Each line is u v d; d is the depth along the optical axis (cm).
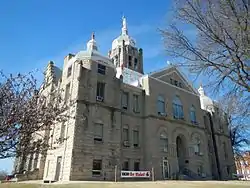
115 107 3219
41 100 998
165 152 3475
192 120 4244
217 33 1266
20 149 924
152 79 3844
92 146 2791
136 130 3453
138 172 2891
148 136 3409
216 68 1362
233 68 1316
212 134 4750
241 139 5347
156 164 3272
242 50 1226
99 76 3228
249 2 1197
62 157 2727
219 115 4747
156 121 3575
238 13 1209
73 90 3019
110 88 3281
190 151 3875
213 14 1269
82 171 2606
